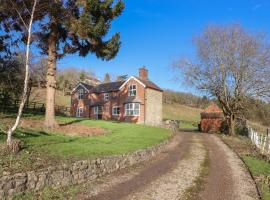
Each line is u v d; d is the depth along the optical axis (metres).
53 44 24.52
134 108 51.41
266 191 12.48
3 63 28.81
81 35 22.91
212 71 40.19
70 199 9.95
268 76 37.06
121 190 11.54
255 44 37.34
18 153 12.45
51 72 24.44
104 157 14.20
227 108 40.28
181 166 17.09
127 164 15.99
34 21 21.97
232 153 23.09
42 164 11.49
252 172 15.89
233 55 38.28
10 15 21.58
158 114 54.22
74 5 23.36
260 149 24.14
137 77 52.28
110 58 26.48
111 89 55.41
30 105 47.69
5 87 31.77
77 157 13.52
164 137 27.11
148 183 12.86
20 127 19.41
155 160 18.75
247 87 37.81
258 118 48.28
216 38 39.59
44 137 17.53
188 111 101.56
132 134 25.77
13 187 9.12
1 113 27.06
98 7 24.02
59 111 57.38
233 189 12.60
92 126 28.45
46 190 10.22
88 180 12.55
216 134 41.41
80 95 61.22
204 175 14.98
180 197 11.16
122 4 25.14
